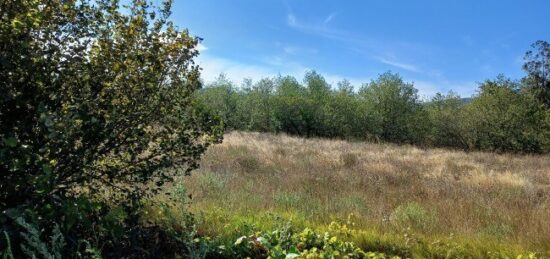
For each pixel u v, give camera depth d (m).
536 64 38.94
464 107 36.69
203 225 5.06
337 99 42.75
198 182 8.85
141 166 4.47
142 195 4.67
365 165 15.28
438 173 14.09
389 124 40.94
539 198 10.18
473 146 34.12
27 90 3.70
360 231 5.49
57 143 3.72
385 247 5.12
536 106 33.28
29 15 3.47
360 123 41.09
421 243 5.30
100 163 4.46
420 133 39.66
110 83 4.13
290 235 5.02
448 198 9.54
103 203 4.09
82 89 4.00
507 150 32.22
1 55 3.40
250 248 4.49
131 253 4.07
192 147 4.73
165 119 4.56
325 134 41.62
